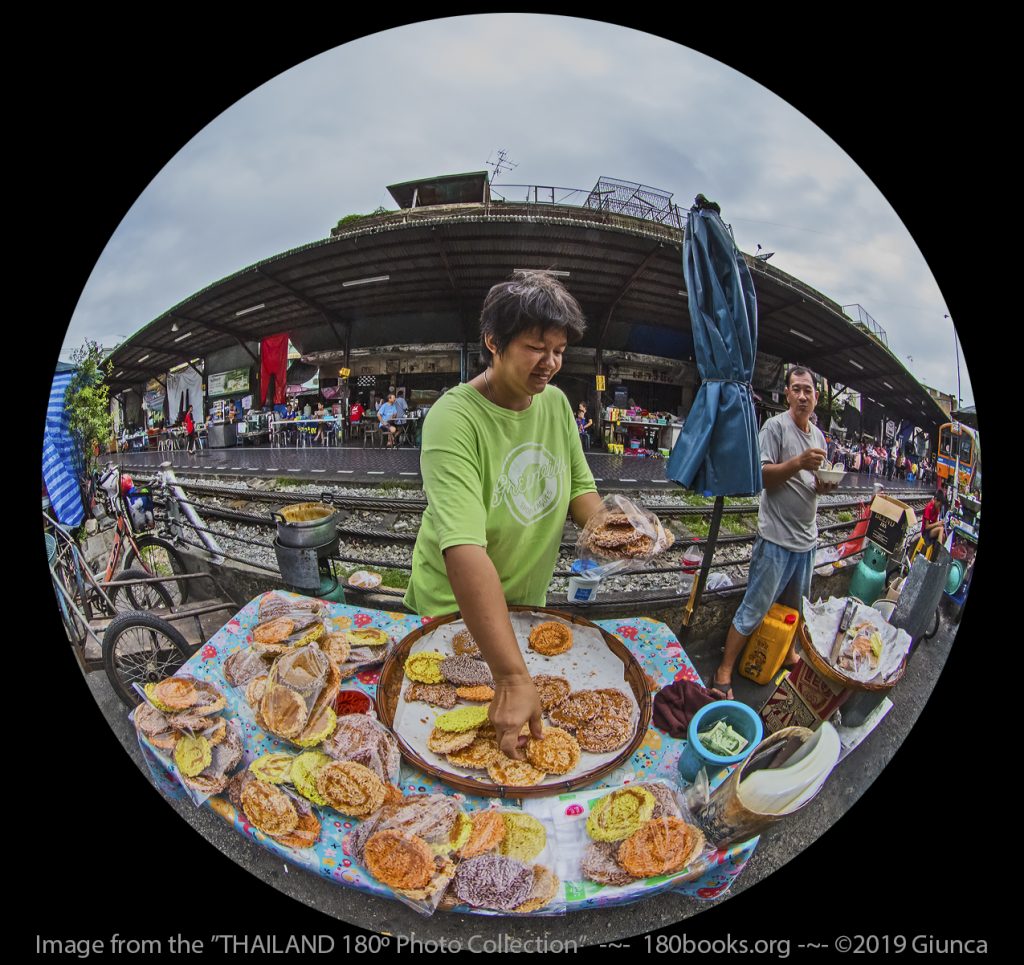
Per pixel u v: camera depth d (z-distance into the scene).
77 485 2.76
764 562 2.42
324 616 2.49
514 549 2.30
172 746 2.42
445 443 2.06
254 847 2.44
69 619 2.88
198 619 2.61
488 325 2.05
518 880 2.10
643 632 2.48
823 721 2.56
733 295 2.34
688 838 2.17
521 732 2.14
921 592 2.65
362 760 2.18
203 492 2.53
